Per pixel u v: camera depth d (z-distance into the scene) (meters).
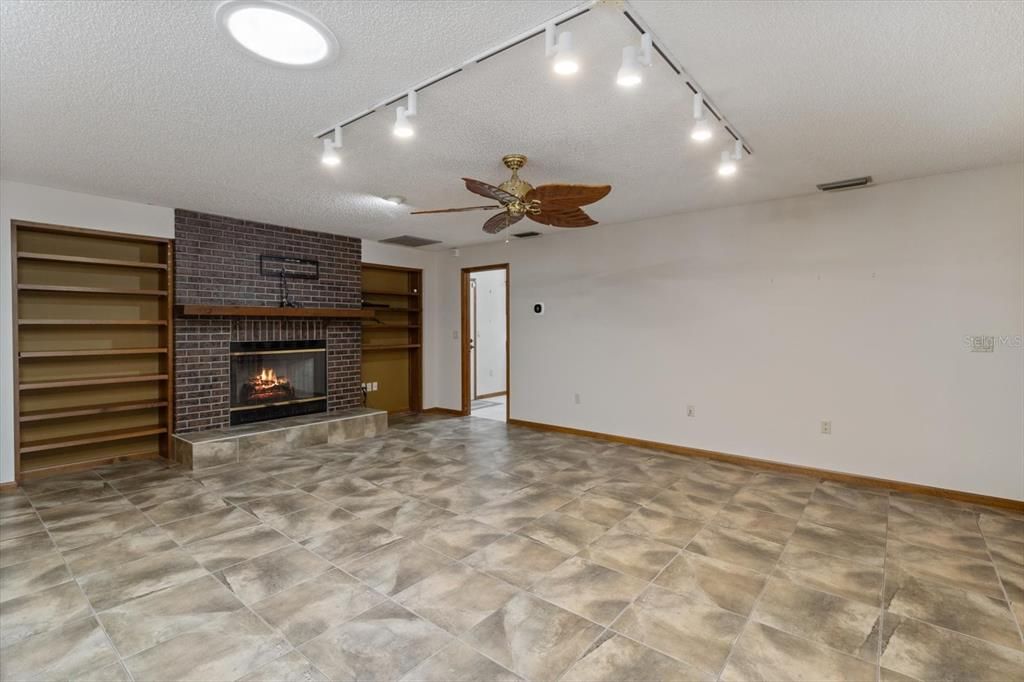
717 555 2.76
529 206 3.12
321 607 2.26
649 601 2.31
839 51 2.03
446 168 3.49
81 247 4.37
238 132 2.85
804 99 2.46
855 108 2.57
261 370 5.38
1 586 2.43
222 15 1.77
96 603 2.29
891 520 3.26
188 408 4.78
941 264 3.71
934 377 3.75
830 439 4.18
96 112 2.59
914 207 3.80
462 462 4.62
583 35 1.92
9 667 1.86
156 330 4.86
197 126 2.77
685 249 4.96
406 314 7.34
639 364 5.29
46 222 3.99
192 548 2.83
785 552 2.80
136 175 3.65
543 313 6.09
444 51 2.02
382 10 1.74
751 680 1.80
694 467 4.48
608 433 5.55
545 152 3.20
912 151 3.20
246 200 4.35
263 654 1.94
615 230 5.45
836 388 4.15
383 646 1.99
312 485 3.95
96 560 2.69
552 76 2.23
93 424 4.53
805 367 4.30
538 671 1.85
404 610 2.23
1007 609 2.25
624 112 2.61
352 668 1.86
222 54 2.04
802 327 4.30
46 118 2.66
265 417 5.34
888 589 2.42
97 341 4.52
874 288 3.97
